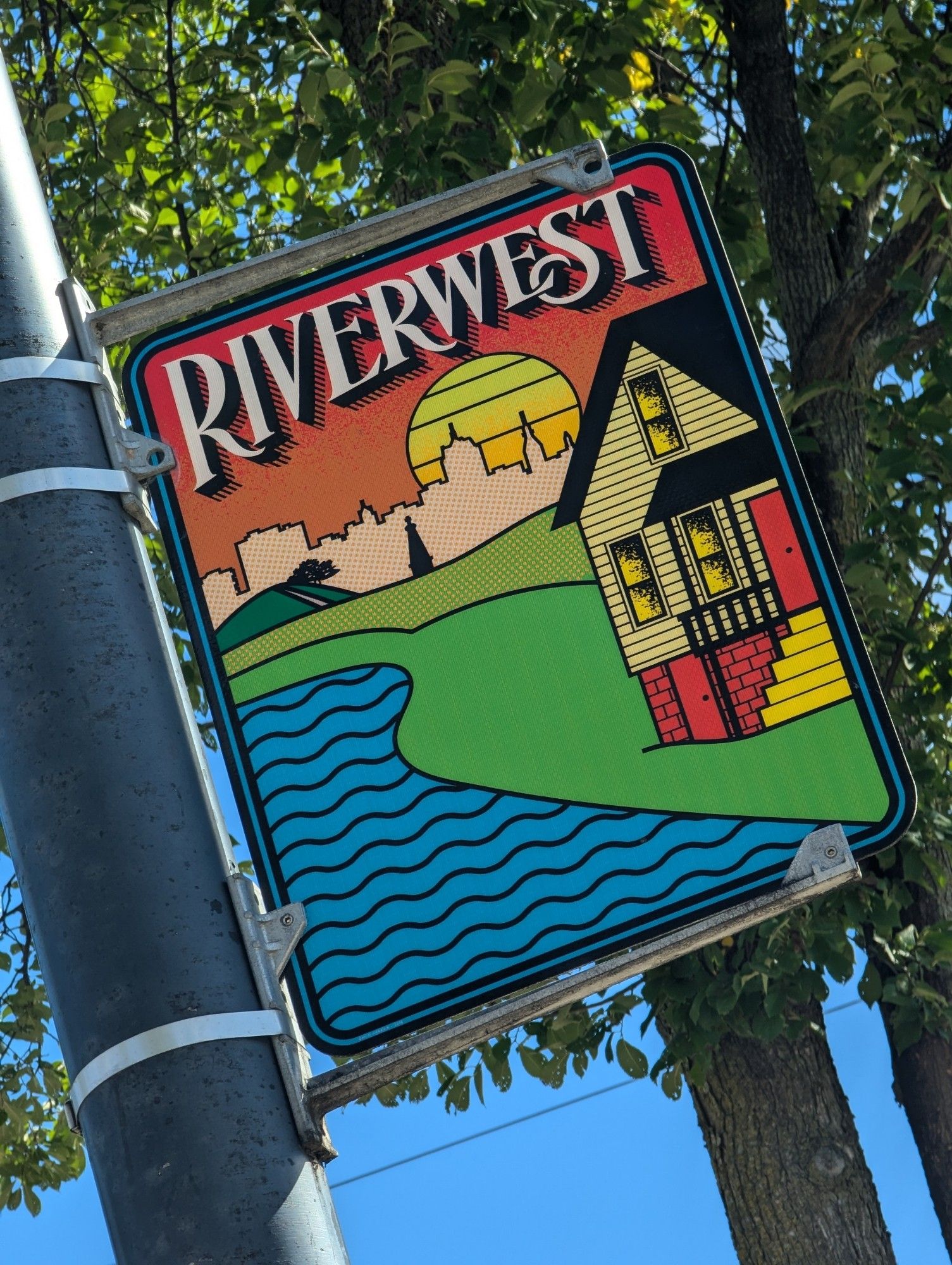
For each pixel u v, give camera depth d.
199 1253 1.51
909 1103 4.59
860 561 4.55
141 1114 1.56
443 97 5.23
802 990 4.13
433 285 2.40
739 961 4.27
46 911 1.65
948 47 4.66
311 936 2.11
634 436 2.32
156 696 1.76
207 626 2.26
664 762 2.16
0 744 1.72
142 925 1.63
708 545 2.26
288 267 2.19
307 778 2.19
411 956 2.09
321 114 5.55
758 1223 4.45
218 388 2.36
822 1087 4.58
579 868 2.12
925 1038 4.52
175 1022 1.60
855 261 5.69
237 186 7.23
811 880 2.04
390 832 2.15
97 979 1.61
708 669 2.20
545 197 2.43
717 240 2.39
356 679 2.22
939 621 5.38
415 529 2.30
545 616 2.25
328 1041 2.05
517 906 2.11
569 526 2.28
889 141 4.78
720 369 2.33
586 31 5.19
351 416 2.34
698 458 2.30
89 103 6.59
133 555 1.85
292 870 2.14
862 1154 4.56
